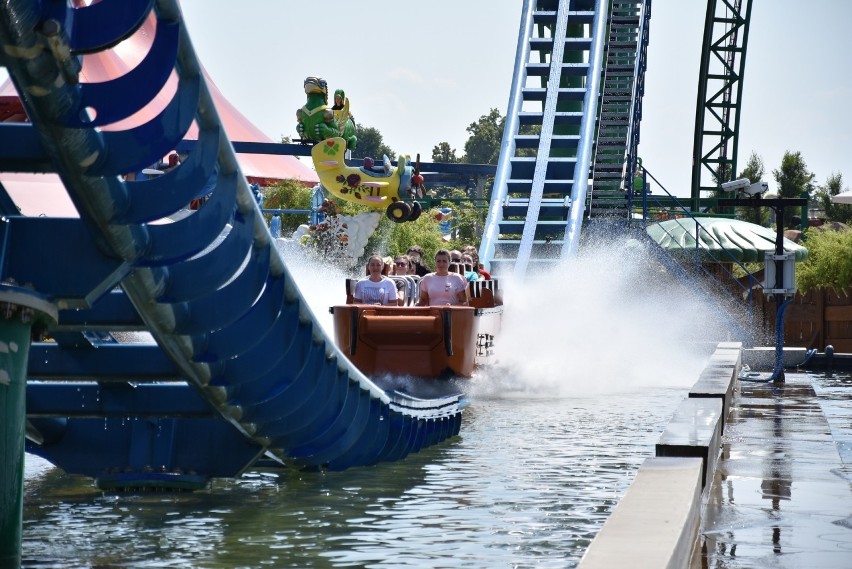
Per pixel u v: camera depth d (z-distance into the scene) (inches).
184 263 345.1
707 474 358.9
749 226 1838.1
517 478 473.7
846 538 297.1
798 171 3216.0
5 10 233.0
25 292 284.5
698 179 2498.8
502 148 1486.2
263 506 409.4
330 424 478.6
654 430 652.1
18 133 287.6
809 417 601.0
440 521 375.9
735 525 313.9
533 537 348.2
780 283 861.2
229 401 413.7
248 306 370.9
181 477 443.2
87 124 268.1
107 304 360.5
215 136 312.3
